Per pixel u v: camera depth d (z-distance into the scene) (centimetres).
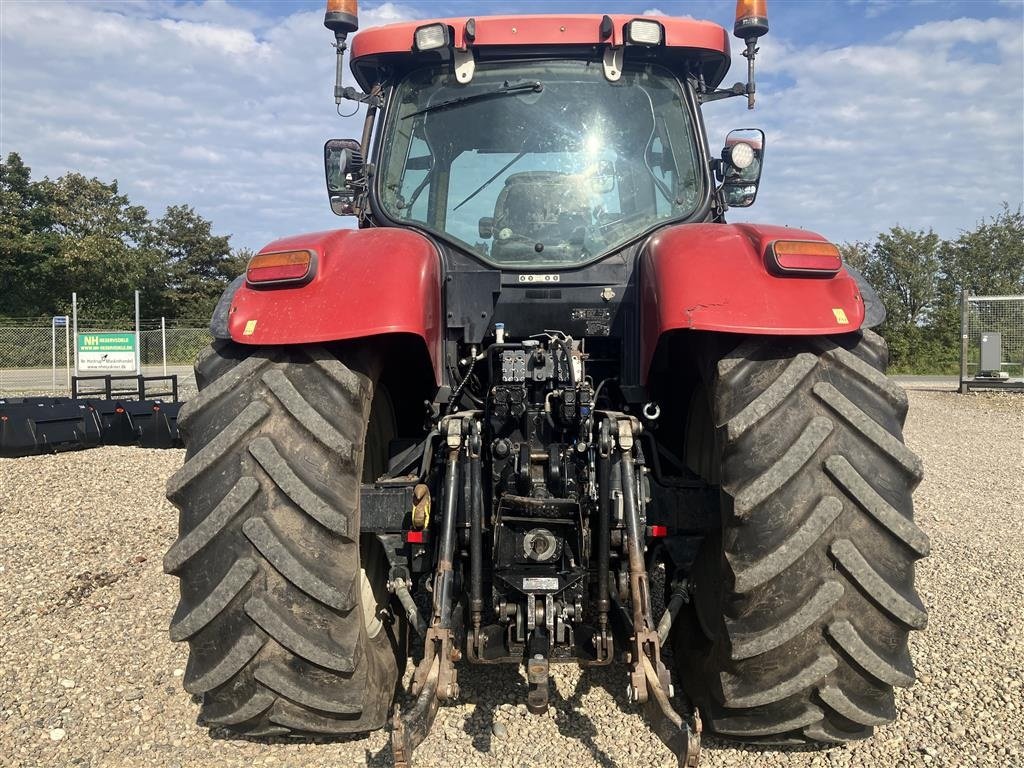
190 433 256
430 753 276
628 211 347
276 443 245
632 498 259
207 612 241
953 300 4688
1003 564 507
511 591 262
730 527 244
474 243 342
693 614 303
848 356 253
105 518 634
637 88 359
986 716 306
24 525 610
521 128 356
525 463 268
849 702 243
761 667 244
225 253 5847
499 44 350
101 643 379
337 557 245
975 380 1956
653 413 312
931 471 880
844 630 236
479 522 266
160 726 300
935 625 400
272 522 242
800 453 237
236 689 250
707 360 267
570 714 302
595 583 273
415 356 314
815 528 234
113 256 4319
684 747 207
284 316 251
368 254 266
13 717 308
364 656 255
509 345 303
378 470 321
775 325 245
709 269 258
